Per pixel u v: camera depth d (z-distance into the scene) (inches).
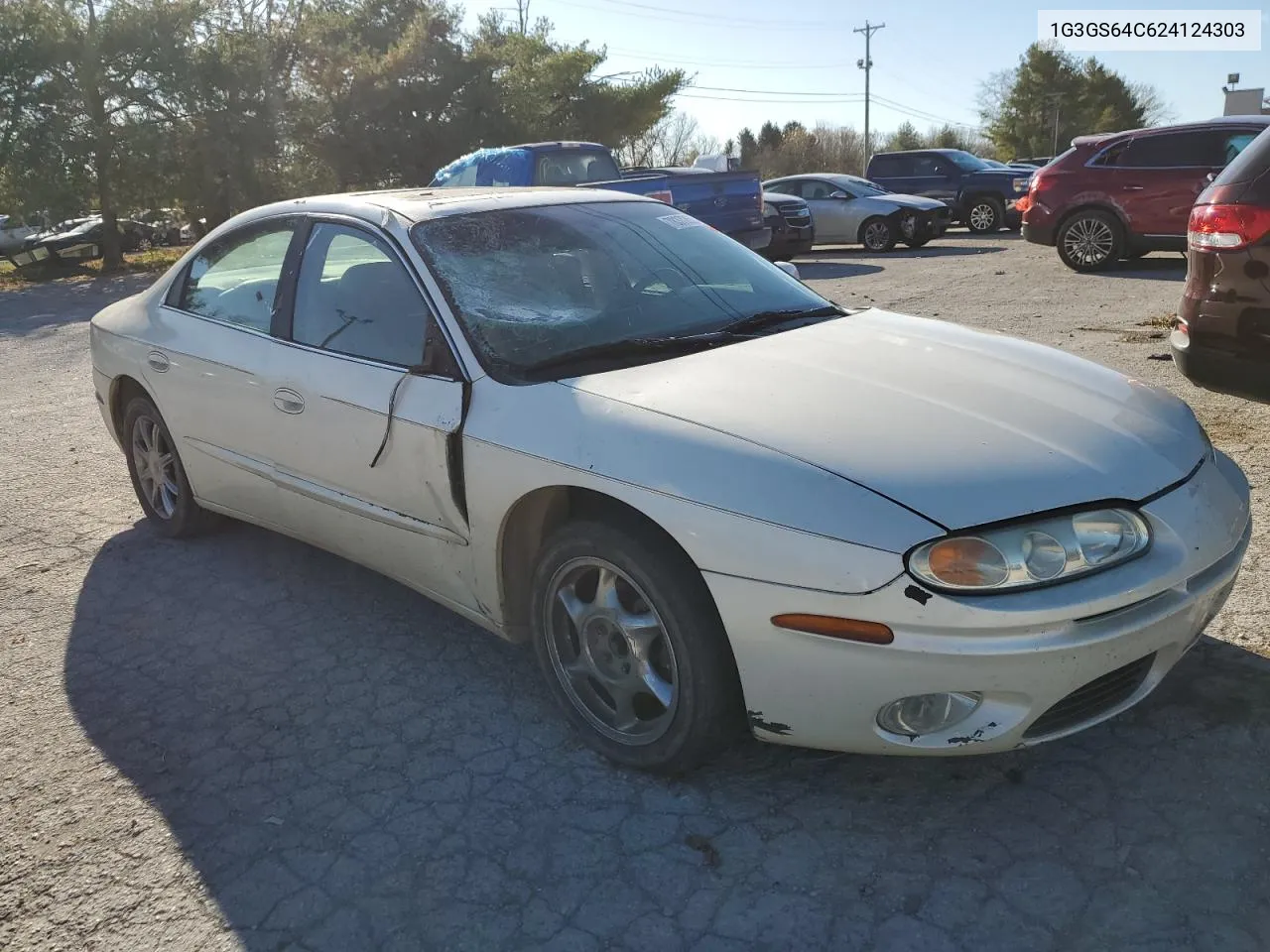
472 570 120.9
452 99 1080.2
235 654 142.2
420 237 131.1
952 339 127.8
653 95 1352.1
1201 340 176.7
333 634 147.0
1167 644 94.8
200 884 97.0
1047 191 469.7
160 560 177.9
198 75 858.8
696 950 85.3
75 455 249.8
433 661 137.6
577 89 1307.8
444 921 90.4
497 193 150.3
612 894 92.3
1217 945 82.0
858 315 140.9
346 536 140.1
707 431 99.7
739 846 97.5
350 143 1037.8
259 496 154.6
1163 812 97.7
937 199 779.4
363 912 92.0
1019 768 106.2
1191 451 104.7
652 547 101.0
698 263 145.3
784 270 156.9
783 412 102.2
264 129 908.0
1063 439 98.7
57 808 109.7
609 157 498.0
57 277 877.8
